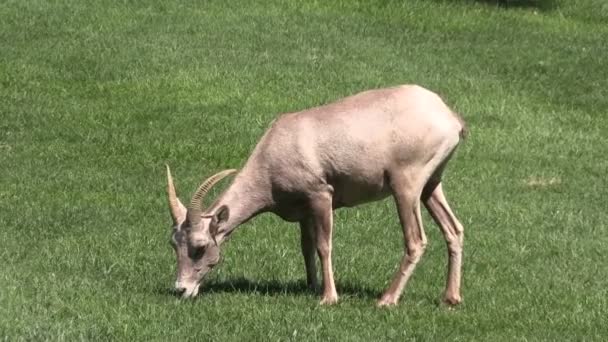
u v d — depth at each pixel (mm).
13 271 11453
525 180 17391
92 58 22047
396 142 10453
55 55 22125
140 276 11625
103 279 11461
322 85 21375
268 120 19375
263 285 11438
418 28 25562
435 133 10523
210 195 15648
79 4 25234
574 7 28484
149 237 13438
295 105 20203
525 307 11023
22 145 17891
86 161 17203
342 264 12477
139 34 23531
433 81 22125
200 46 23016
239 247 13055
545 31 26328
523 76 23016
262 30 24312
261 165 10625
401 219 10570
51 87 20625
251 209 10656
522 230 14625
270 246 13148
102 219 14344
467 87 21969
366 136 10445
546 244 13953
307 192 10531
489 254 13367
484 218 15133
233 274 11922
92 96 20312
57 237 13438
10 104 19672
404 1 27094
